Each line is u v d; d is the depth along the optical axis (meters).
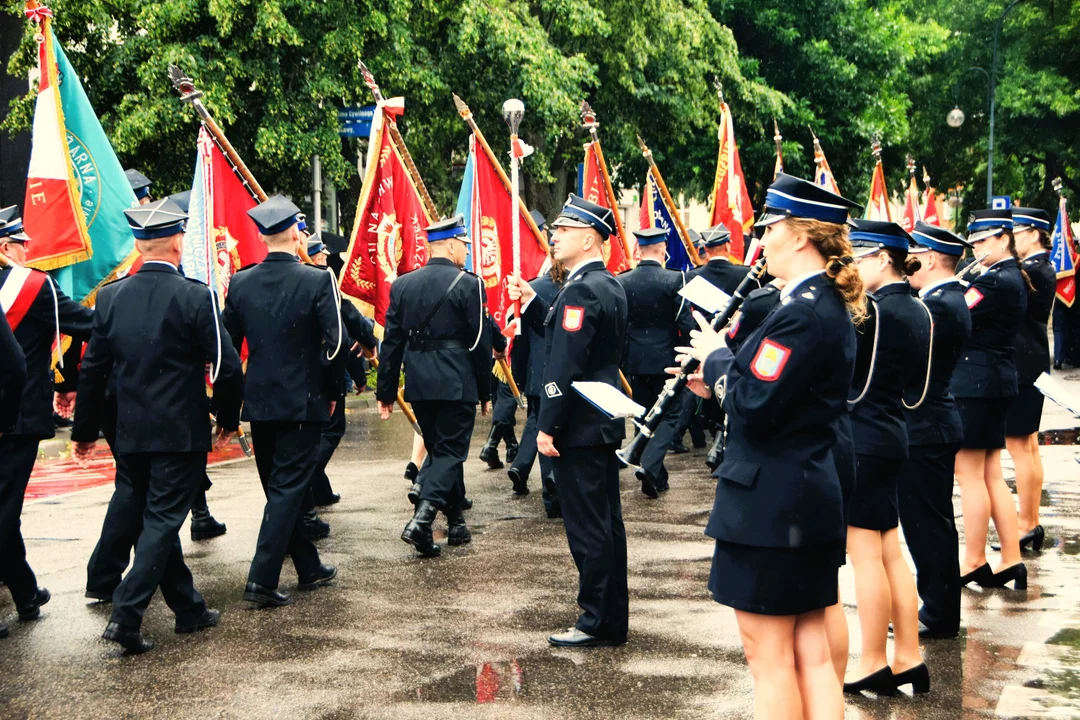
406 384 7.18
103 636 5.10
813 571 3.45
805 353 3.34
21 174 19.64
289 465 6.04
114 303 5.49
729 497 3.50
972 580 6.19
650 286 9.42
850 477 3.73
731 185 12.11
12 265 5.66
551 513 8.22
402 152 8.44
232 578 6.50
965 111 36.69
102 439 13.31
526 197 23.84
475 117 20.47
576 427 5.11
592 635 5.17
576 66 19.81
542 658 5.02
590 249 5.28
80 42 17.61
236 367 5.49
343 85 17.16
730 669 4.84
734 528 3.45
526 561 6.84
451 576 6.49
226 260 7.32
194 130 17.08
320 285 6.02
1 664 5.04
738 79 24.12
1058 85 35.00
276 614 5.78
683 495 8.95
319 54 17.12
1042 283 6.88
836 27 28.17
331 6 16.86
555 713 4.36
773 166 27.28
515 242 7.50
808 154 28.66
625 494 9.02
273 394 5.96
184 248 7.16
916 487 5.22
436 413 7.20
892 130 29.83
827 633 4.14
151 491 5.42
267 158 16.98
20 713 4.43
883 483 4.55
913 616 4.60
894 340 4.50
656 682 4.69
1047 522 7.77
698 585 6.21
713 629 5.42
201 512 7.50
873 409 4.55
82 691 4.68
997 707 4.38
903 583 4.61
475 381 7.21
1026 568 6.32
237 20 16.34
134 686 4.74
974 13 36.09
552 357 5.11
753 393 3.38
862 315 3.65
